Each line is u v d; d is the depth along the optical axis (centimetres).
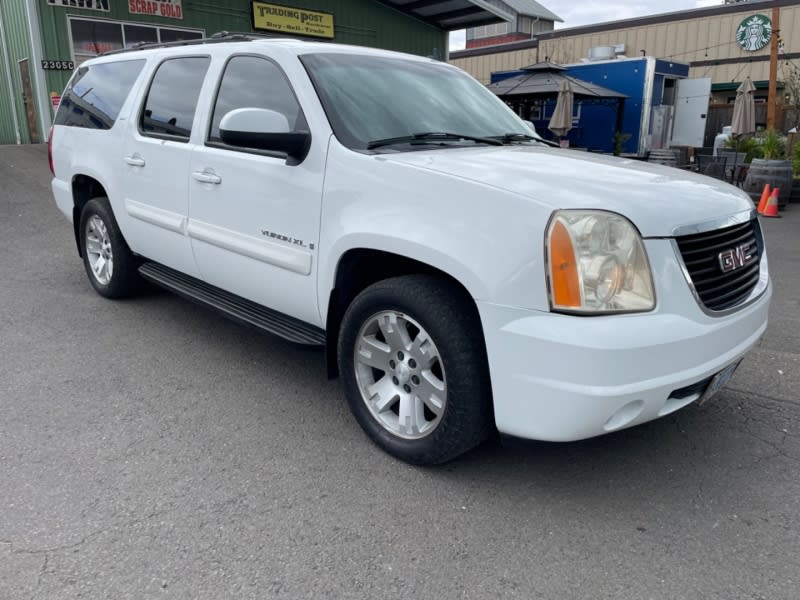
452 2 1739
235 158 361
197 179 387
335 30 1719
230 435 328
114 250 505
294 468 300
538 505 276
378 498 278
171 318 497
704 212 271
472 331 270
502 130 397
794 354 446
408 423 299
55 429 329
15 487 278
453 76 434
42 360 415
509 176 273
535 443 260
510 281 247
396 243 279
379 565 238
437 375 293
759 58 2333
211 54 404
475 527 261
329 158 314
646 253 248
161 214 429
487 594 225
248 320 370
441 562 240
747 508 276
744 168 1374
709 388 280
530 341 244
